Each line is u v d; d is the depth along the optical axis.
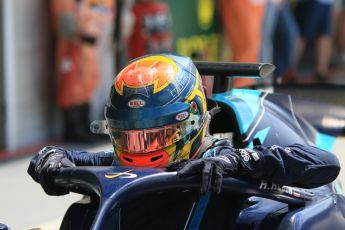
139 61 12.24
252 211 13.09
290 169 11.89
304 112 16.55
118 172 11.43
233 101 15.28
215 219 12.45
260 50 38.56
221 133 15.17
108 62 32.84
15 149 30.44
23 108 30.78
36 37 31.12
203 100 12.21
